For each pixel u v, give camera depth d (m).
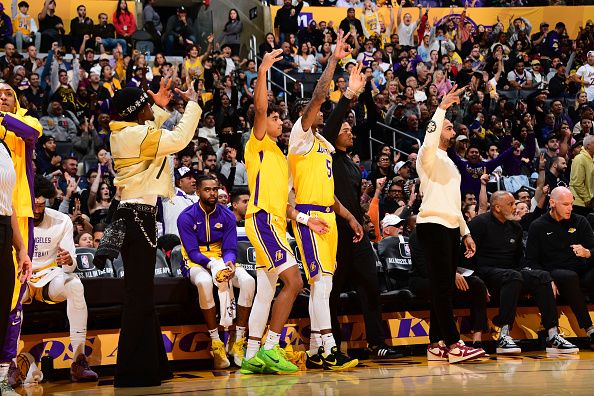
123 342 4.41
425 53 14.90
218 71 12.52
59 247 5.11
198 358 5.45
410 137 11.49
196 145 10.12
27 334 5.04
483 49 15.33
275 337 4.91
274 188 4.88
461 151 9.43
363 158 11.71
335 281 5.43
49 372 5.01
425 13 15.01
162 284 5.35
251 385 4.34
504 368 4.94
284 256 4.85
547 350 6.08
